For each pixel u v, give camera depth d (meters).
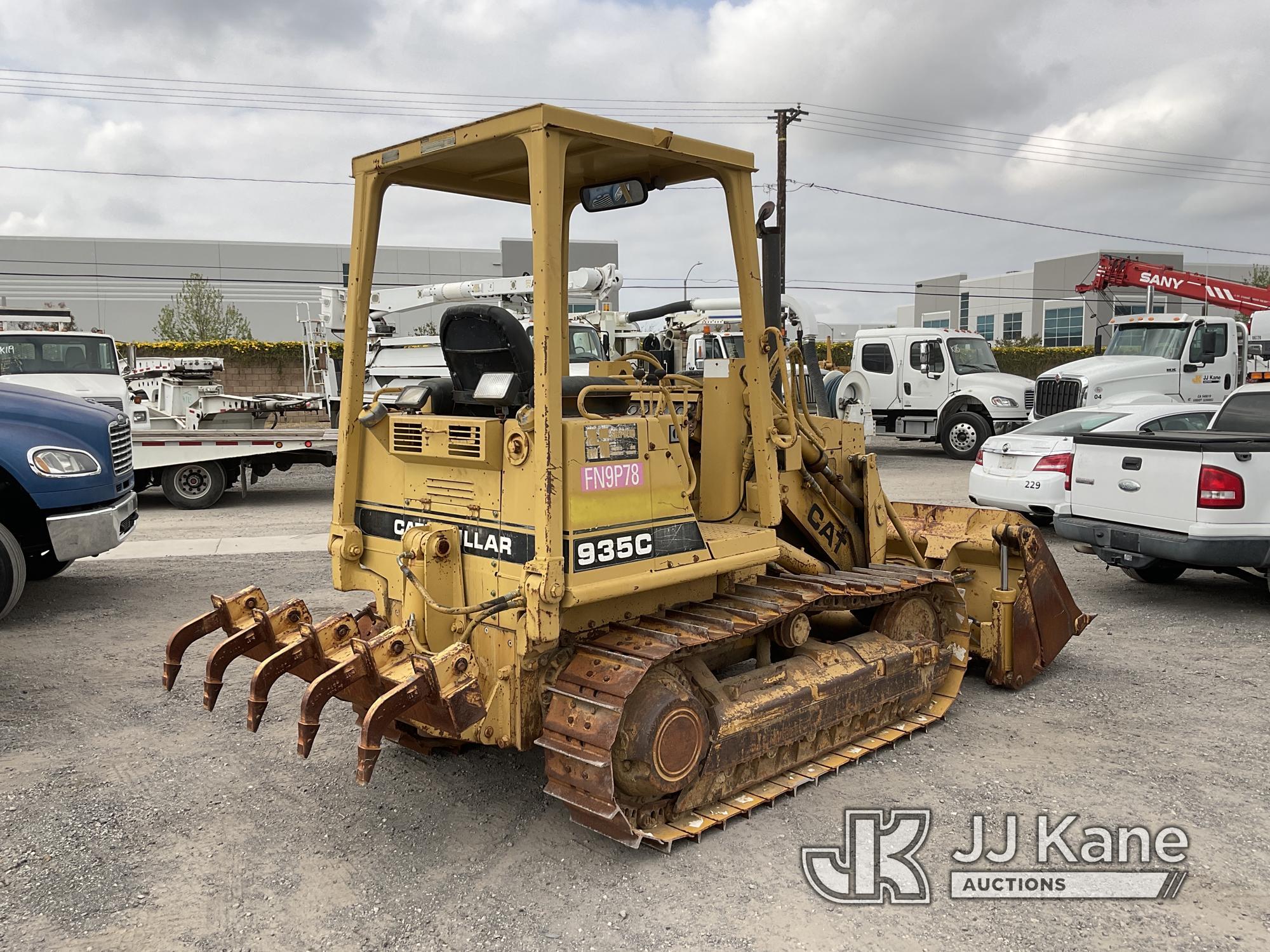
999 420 18.14
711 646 4.03
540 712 3.69
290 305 54.22
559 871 3.59
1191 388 17.06
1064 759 4.59
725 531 4.22
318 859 3.70
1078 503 7.75
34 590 8.14
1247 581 8.45
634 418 3.69
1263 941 3.12
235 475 13.68
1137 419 10.03
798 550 4.83
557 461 3.36
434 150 3.73
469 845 3.80
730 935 3.17
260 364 30.95
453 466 3.76
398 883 3.51
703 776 3.84
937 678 5.21
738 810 3.95
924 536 5.94
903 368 19.27
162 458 12.65
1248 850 3.71
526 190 4.54
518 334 3.62
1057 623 5.70
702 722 3.77
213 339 40.22
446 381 4.21
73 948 3.12
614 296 18.41
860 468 5.19
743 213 4.14
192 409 14.48
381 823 3.99
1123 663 6.11
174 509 12.99
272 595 7.95
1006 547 5.55
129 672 6.00
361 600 7.79
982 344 19.61
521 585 3.44
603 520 3.53
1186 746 4.74
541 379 3.33
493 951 3.09
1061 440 9.45
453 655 3.43
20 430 7.03
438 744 4.55
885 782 4.35
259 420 15.41
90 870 3.62
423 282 52.53
